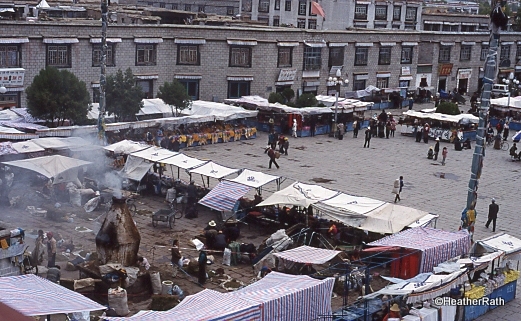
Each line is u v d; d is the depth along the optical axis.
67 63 47.50
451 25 91.81
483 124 22.16
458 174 39.97
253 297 14.88
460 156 45.66
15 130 34.81
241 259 23.03
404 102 70.19
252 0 87.81
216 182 34.31
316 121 51.94
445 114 53.12
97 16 60.81
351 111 53.62
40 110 38.72
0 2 59.47
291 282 16.12
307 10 82.50
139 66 51.62
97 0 72.50
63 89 39.09
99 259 20.00
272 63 59.50
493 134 52.91
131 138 41.16
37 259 20.53
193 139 44.12
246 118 52.19
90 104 41.22
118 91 41.88
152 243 24.52
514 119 59.69
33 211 26.94
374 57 68.44
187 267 21.67
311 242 24.58
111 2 79.38
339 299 19.88
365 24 80.56
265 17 87.06
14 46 44.72
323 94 64.69
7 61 44.59
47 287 14.38
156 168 34.03
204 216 28.45
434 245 19.47
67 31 47.00
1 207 27.64
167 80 53.72
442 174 39.22
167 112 46.41
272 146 43.06
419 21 85.94
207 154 41.81
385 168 40.56
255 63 58.31
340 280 20.30
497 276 20.39
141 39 51.03
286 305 14.94
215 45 55.62
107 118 43.09
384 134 51.78
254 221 27.39
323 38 63.16
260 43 58.19
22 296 13.31
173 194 29.42
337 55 64.81
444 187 36.44
